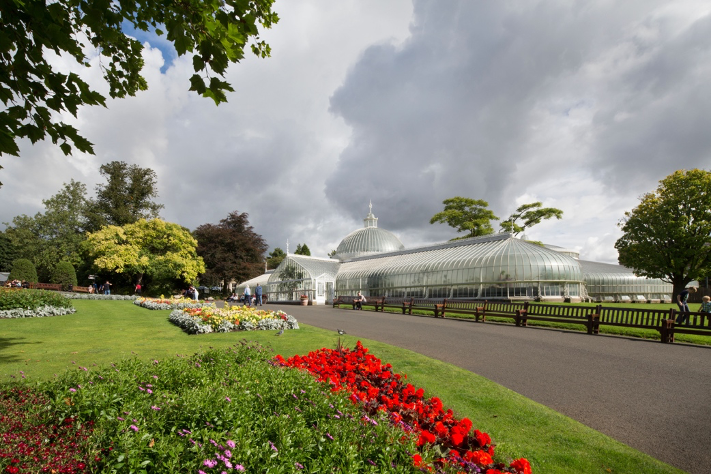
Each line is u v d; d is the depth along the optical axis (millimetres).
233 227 65625
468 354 10656
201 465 2707
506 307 19531
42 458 2879
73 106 4598
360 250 67312
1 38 3889
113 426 3283
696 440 5117
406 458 3234
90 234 45625
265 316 16562
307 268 50156
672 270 30984
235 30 4035
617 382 7844
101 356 9031
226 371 5691
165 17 4305
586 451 4805
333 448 3182
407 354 10188
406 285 39875
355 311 29016
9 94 4363
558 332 15047
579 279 31234
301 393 4402
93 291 46562
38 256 52125
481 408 6215
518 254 31375
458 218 53844
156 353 9477
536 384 7742
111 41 4629
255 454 2934
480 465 3631
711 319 11711
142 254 46281
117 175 58531
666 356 10203
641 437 5285
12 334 12633
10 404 3867
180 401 3721
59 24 4242
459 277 34188
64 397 3896
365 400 4656
